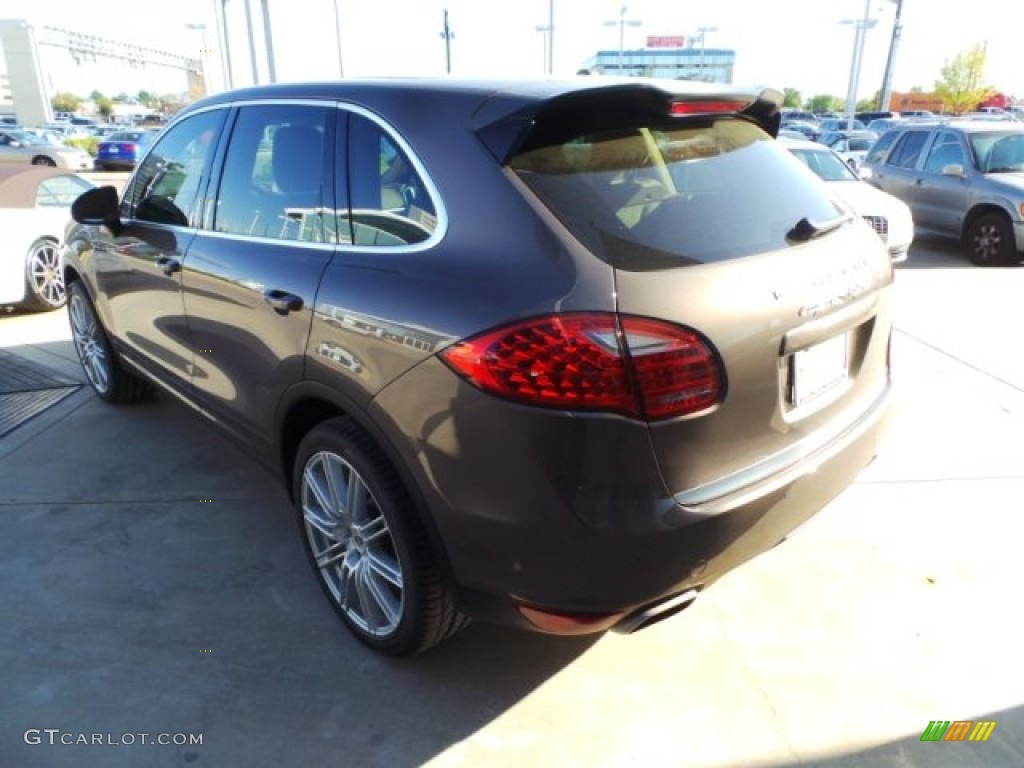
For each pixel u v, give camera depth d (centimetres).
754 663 262
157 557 323
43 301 718
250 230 294
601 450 190
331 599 281
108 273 406
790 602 291
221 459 409
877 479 378
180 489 379
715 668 260
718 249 212
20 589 302
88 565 317
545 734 235
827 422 242
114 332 426
